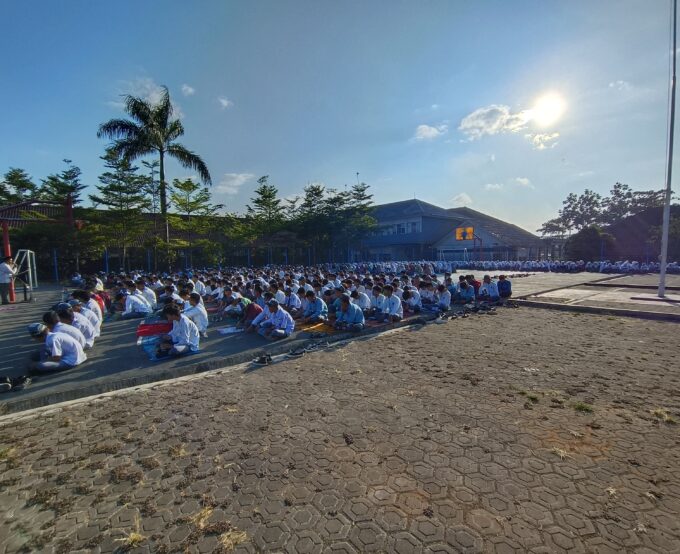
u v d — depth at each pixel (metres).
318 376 5.42
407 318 9.24
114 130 21.77
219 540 2.33
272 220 32.12
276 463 3.18
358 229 34.72
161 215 24.44
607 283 18.66
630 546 2.21
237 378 5.43
